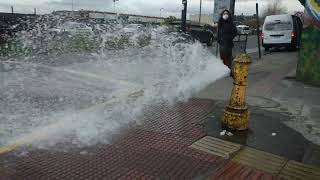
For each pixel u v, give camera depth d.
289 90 8.30
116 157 4.47
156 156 4.53
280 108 6.74
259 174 4.13
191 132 5.40
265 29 20.08
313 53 8.95
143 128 5.53
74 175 3.99
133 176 4.01
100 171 4.10
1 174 3.95
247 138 5.18
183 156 4.55
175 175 4.07
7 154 4.45
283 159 4.53
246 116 5.45
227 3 12.88
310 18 8.90
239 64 5.26
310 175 4.13
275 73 10.74
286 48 20.59
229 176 4.07
